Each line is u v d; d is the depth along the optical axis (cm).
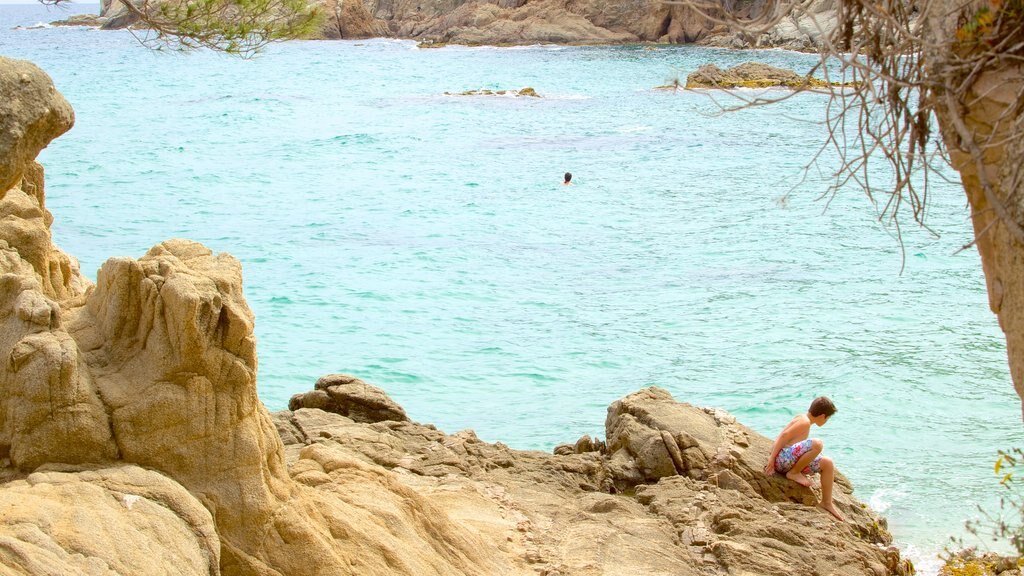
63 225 2898
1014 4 439
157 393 639
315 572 661
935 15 460
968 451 1427
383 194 3462
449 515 888
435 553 758
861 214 3067
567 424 1547
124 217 3034
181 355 639
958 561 1038
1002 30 445
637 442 1130
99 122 5338
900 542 1164
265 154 4322
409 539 746
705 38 10250
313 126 5247
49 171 3791
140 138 4738
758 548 930
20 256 778
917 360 1805
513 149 4488
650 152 4406
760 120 5288
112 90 7088
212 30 881
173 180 3659
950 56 454
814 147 4419
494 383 1730
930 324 2020
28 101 611
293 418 1117
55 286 816
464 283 2355
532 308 2164
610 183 3666
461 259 2573
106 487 604
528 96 6562
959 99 458
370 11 12825
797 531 986
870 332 1972
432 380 1742
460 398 1666
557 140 4762
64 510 567
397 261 2550
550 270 2477
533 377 1758
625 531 931
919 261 2520
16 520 543
